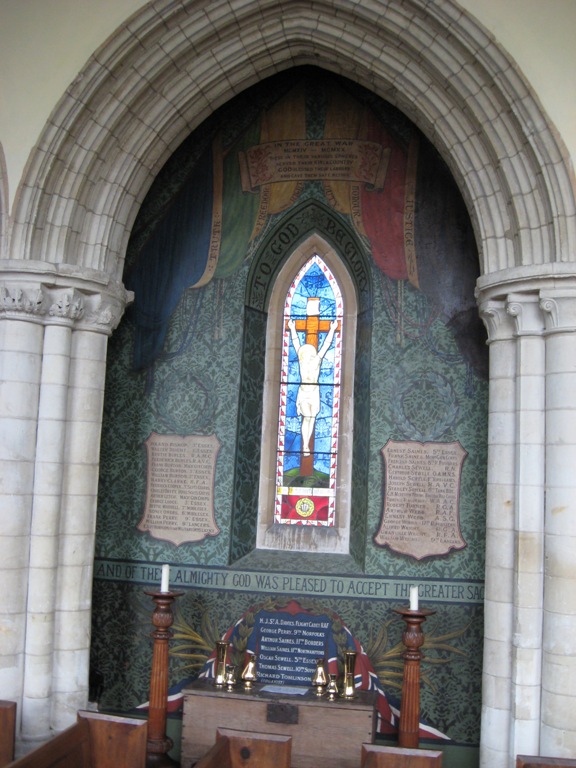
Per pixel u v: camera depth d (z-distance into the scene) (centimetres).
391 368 893
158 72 825
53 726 792
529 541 718
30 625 785
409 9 769
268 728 778
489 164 773
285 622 873
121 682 897
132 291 919
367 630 861
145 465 925
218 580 895
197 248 948
